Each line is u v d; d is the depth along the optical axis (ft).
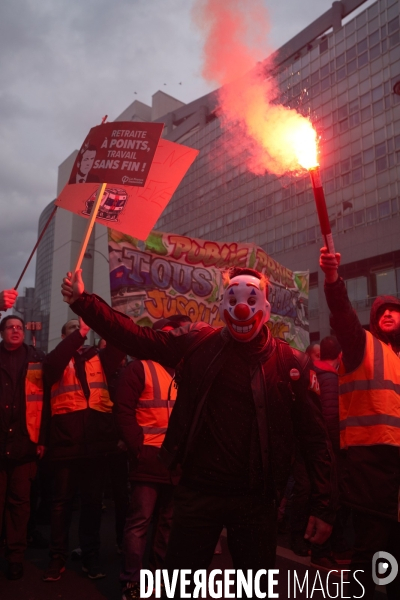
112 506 20.88
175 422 6.64
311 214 125.90
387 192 112.98
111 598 10.88
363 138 118.62
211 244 20.81
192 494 6.40
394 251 110.63
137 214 9.52
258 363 6.43
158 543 11.17
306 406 6.56
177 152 9.75
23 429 12.58
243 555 6.36
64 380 12.85
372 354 8.11
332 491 6.64
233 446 6.31
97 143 8.37
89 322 6.98
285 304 26.12
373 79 116.88
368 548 7.68
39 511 17.90
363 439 7.91
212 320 20.39
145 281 18.62
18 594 11.07
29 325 32.86
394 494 7.60
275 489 6.27
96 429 12.66
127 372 11.26
